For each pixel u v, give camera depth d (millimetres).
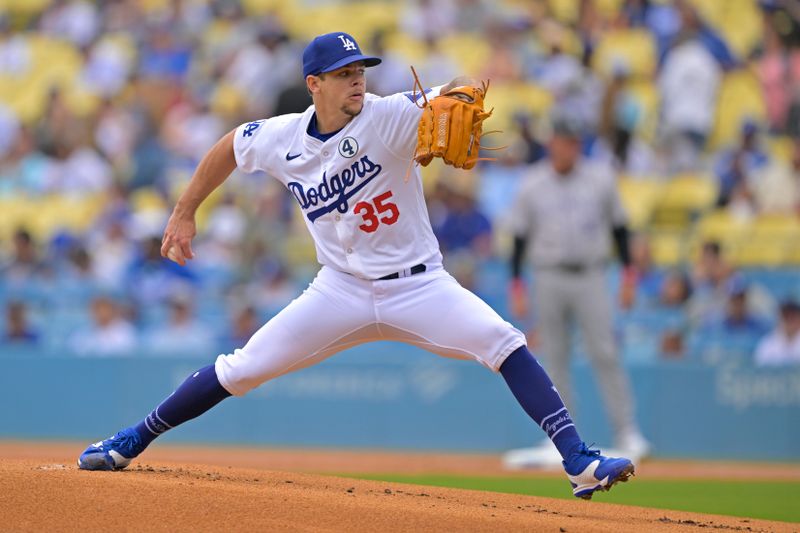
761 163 46656
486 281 41469
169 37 56781
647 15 53000
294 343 16078
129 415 39250
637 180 47562
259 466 30688
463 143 14797
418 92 15594
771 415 36594
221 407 38781
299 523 13258
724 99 50250
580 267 31406
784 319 38531
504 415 37250
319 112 15406
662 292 41531
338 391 38312
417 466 31734
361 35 57125
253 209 44094
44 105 56469
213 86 53969
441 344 15820
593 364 31922
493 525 13688
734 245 44250
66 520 13078
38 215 50719
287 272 42500
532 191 31562
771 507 23234
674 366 37031
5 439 39969
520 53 53000
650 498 24625
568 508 17078
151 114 53094
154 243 43812
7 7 61688
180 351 39844
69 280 44031
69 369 39812
